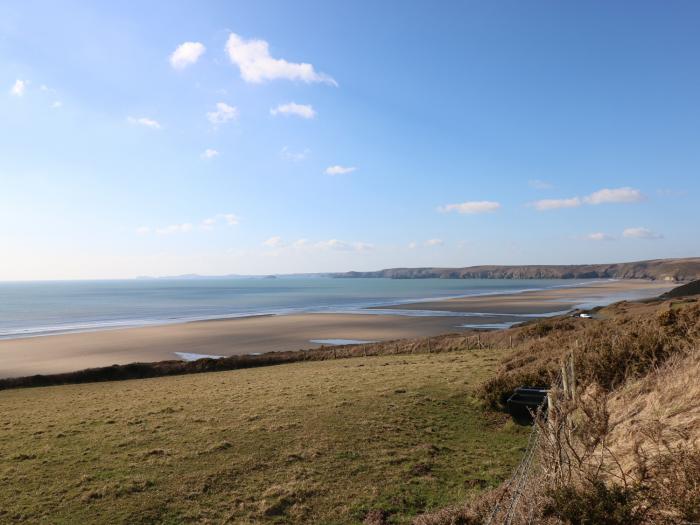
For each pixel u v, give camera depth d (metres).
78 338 62.72
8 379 35.78
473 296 151.38
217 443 14.44
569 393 11.32
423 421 16.27
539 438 8.55
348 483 11.44
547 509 5.90
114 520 9.98
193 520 9.95
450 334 51.72
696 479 4.99
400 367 28.48
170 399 22.53
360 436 14.75
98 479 12.12
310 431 15.35
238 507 10.42
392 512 9.94
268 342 56.97
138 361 46.72
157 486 11.55
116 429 16.91
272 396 21.14
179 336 62.97
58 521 10.02
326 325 72.19
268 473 12.17
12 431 17.88
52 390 31.41
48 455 14.28
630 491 5.25
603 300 118.75
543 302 113.88
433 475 11.79
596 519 5.13
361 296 167.38
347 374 26.78
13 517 10.27
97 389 30.27
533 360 22.31
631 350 14.33
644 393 10.18
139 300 164.25
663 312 17.03
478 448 13.70
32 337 64.75
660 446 6.54
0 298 189.12
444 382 21.94
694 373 9.18
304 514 10.05
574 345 18.17
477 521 7.98
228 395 22.44
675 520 4.87
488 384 18.11
